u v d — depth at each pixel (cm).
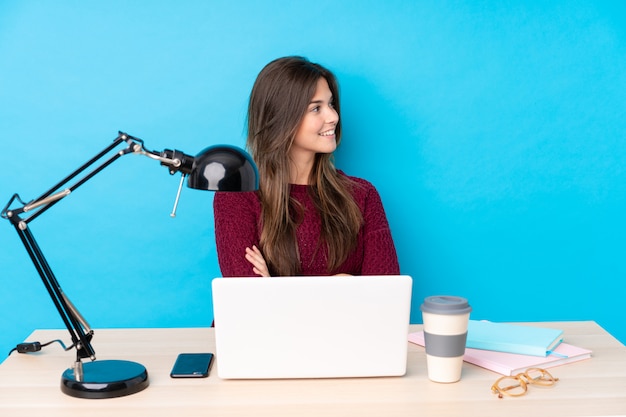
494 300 274
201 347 176
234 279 150
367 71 261
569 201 270
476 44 262
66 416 136
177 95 259
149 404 142
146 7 255
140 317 269
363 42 260
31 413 137
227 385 152
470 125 265
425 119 264
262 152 238
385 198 268
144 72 258
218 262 266
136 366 155
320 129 236
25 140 259
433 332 151
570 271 273
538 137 267
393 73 262
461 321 150
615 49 264
